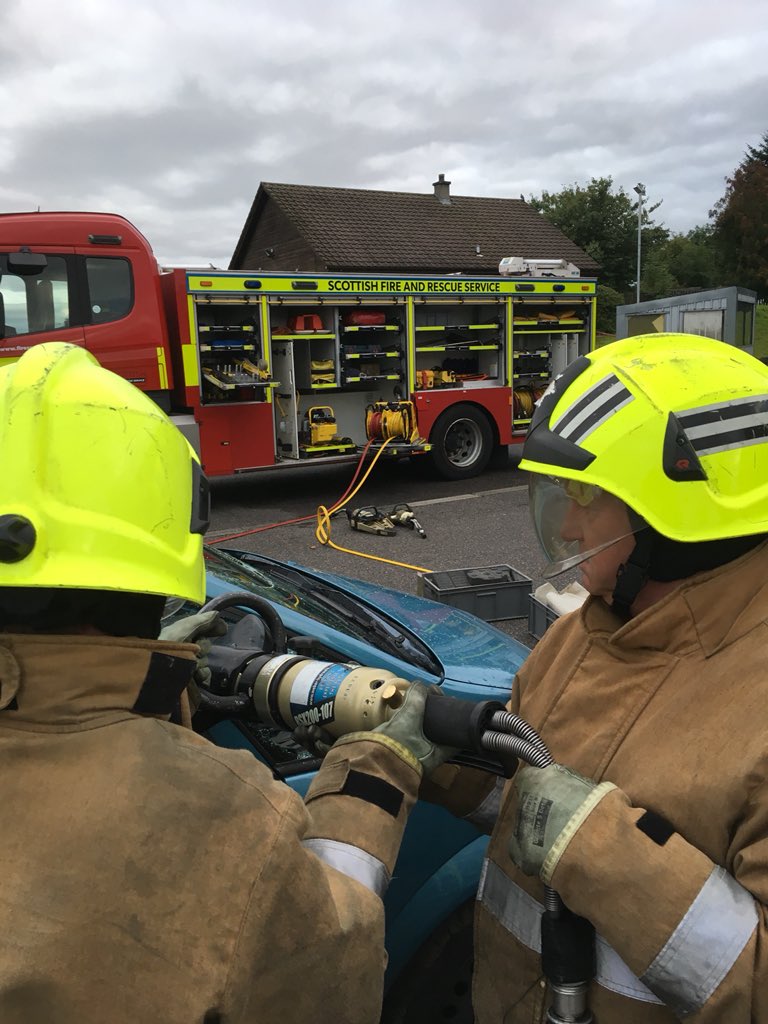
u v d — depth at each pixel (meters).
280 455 8.56
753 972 0.82
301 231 28.34
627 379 1.01
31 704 0.77
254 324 8.02
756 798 0.86
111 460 0.84
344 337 8.82
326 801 1.00
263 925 0.76
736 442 0.97
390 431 8.84
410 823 1.78
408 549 6.57
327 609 2.46
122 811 0.73
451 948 1.78
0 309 6.86
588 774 1.03
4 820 0.73
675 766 0.94
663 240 56.19
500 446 10.38
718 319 12.68
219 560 2.58
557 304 10.12
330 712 1.14
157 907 0.72
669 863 0.86
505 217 32.84
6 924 0.69
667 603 1.00
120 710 0.80
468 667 2.41
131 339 7.32
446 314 9.62
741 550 0.99
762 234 42.91
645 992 0.96
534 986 1.11
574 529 1.10
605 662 1.08
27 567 0.77
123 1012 0.70
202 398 7.73
